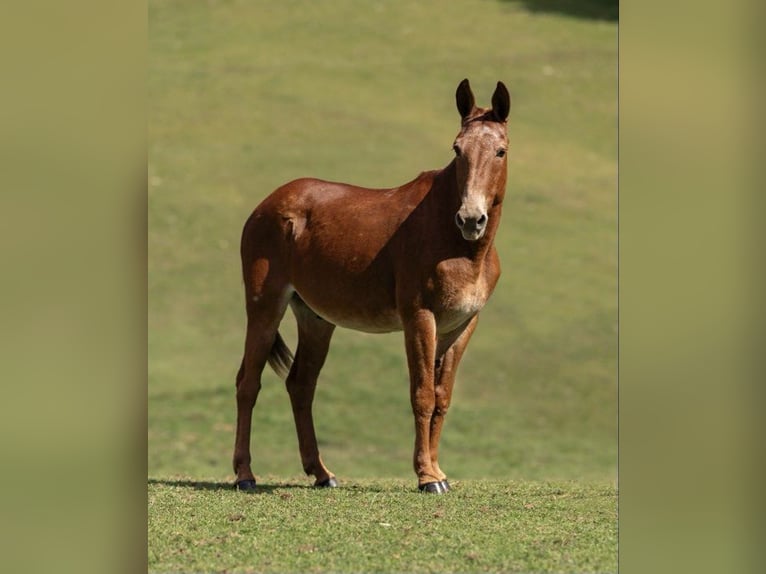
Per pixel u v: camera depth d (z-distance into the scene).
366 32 54.06
